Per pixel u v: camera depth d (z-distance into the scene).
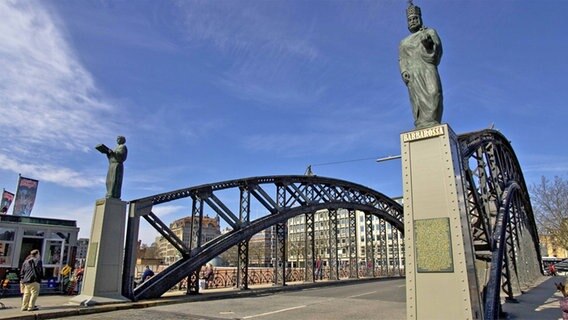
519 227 24.88
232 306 16.92
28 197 32.16
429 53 8.34
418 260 7.30
